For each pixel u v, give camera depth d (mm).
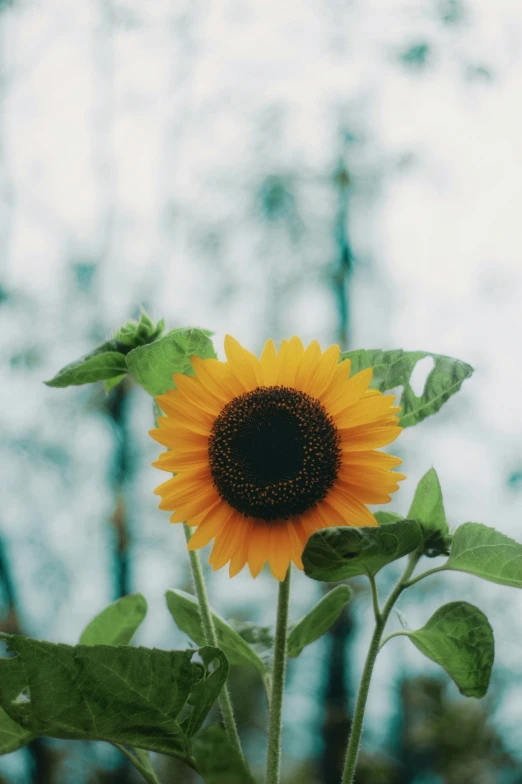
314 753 3537
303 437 912
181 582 3721
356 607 3293
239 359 934
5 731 889
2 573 3748
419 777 3008
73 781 3523
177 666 829
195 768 848
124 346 969
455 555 879
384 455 913
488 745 2846
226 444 918
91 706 826
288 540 905
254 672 3014
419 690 3002
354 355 968
